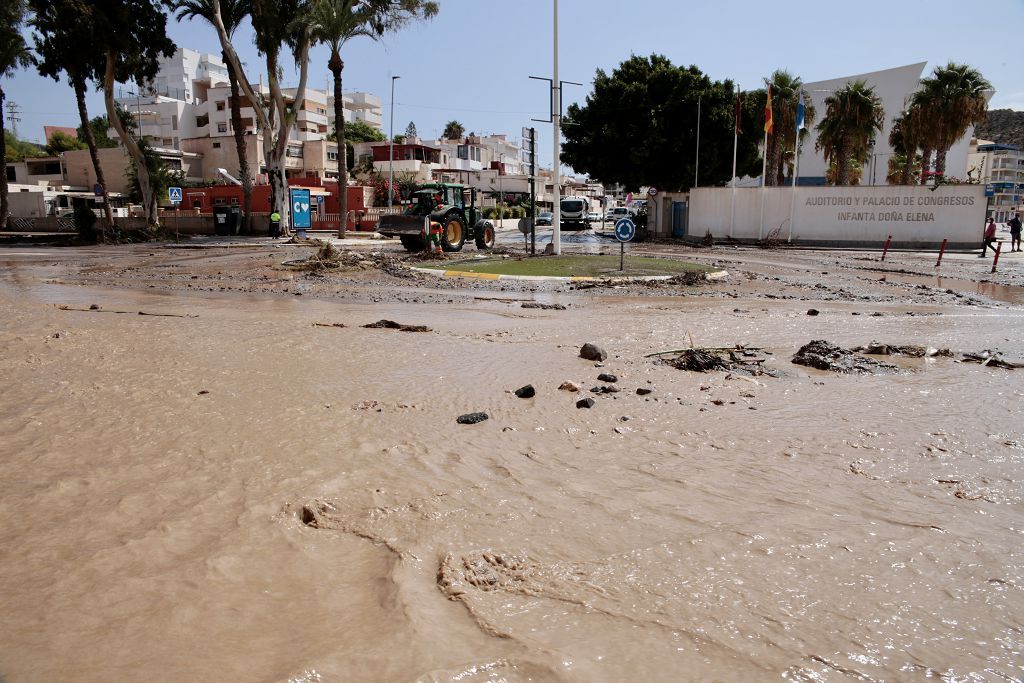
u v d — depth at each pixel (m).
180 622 2.45
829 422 5.34
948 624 2.54
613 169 46.72
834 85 64.19
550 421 5.31
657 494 3.80
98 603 2.57
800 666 2.26
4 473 3.98
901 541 3.23
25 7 37.53
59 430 4.85
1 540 3.10
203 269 20.55
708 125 43.44
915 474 4.18
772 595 2.73
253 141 70.50
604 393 6.22
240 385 6.34
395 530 3.27
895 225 34.06
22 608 2.53
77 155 67.62
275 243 33.81
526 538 3.21
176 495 3.66
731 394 6.25
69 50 34.44
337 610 2.55
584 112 46.31
